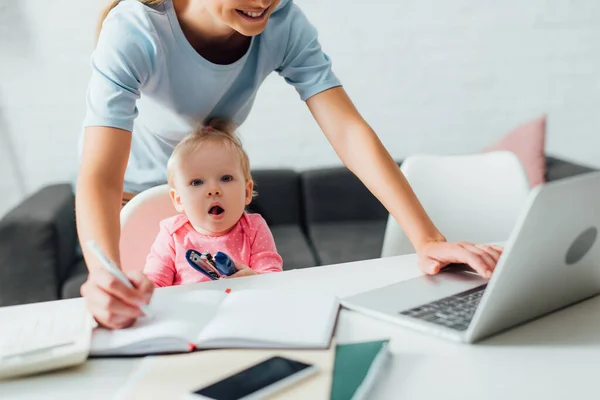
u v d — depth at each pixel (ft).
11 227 7.41
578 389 2.28
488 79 9.68
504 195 5.61
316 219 9.28
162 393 2.31
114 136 3.72
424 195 5.57
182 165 4.66
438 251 3.47
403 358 2.55
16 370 2.55
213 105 4.62
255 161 9.65
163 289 3.45
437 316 2.86
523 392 2.27
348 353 2.53
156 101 4.44
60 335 2.76
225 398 2.18
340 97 4.40
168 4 4.09
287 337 2.64
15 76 8.99
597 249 2.85
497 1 9.52
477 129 9.80
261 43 4.38
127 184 5.12
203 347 2.67
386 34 9.48
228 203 4.69
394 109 9.67
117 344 2.68
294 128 9.62
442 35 9.53
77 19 8.98
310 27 4.53
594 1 9.57
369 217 9.36
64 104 9.12
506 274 2.49
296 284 3.42
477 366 2.46
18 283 7.45
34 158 9.19
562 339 2.67
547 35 9.63
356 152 4.14
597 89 9.79
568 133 9.88
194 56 4.22
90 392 2.42
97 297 2.81
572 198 2.51
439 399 2.25
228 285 3.45
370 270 3.58
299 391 2.24
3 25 8.86
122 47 3.87
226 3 3.49
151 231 4.75
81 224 3.39
